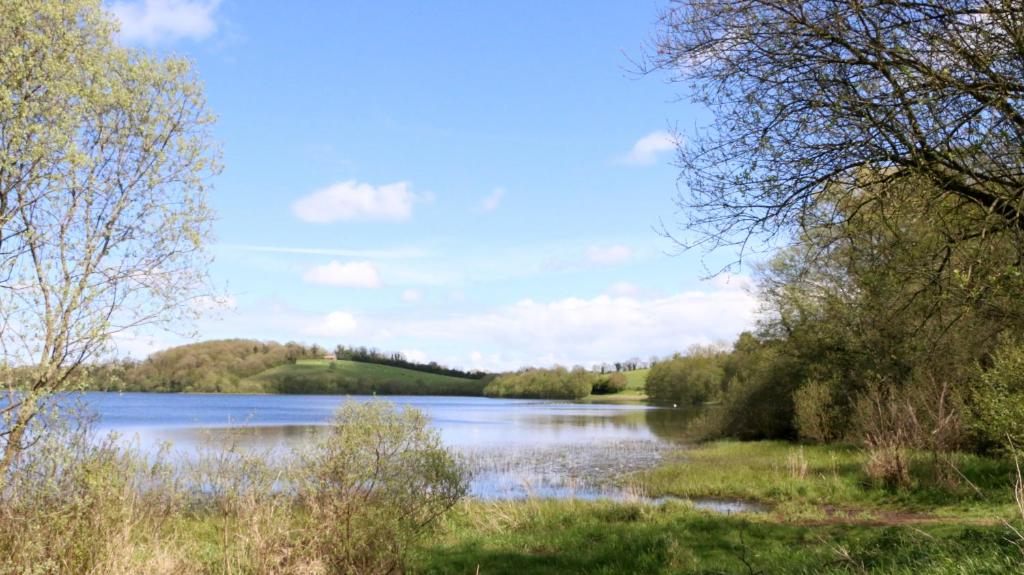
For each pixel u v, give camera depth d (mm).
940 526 11281
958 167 6445
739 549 10945
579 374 133250
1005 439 12562
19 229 7578
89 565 7125
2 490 6902
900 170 6949
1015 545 7109
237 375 103688
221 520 9578
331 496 8258
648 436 40844
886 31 6539
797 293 26062
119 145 8711
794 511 14633
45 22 8117
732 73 7402
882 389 20031
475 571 10016
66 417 7203
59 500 7152
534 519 14062
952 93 6145
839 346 27781
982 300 6898
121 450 7809
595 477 22703
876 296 8109
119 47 8953
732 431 36656
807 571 8719
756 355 37219
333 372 121125
